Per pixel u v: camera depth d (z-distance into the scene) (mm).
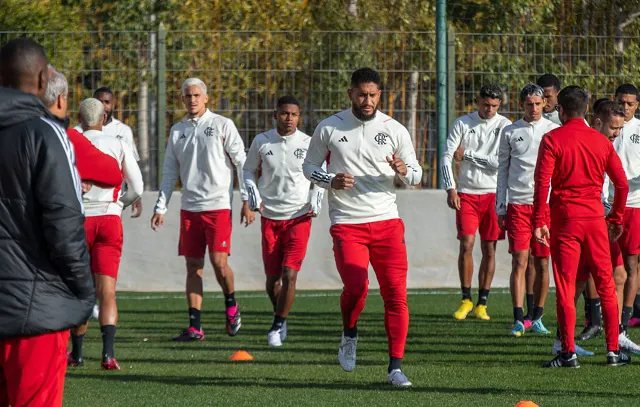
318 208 17859
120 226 15461
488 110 20891
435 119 25906
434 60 25859
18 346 7680
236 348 17359
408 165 13578
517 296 18531
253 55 25641
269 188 18219
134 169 15383
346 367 13852
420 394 12680
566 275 14484
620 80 26078
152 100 26031
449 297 24859
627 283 17188
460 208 21141
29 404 7734
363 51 25672
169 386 13492
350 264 13266
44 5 30641
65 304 7727
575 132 14297
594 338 17875
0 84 8023
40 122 7672
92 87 25812
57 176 7574
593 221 14328
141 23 30734
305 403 12109
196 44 25688
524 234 18750
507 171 19078
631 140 17578
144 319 21453
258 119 25719
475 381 13641
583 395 12500
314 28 28688
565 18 26250
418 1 29312
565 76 26000
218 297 25625
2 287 7570
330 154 13570
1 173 7590
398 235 13430
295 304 23828
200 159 18734
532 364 15117
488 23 27359
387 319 13523
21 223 7598
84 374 14602
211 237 18703
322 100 25641
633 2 26062
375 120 13461
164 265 26578
